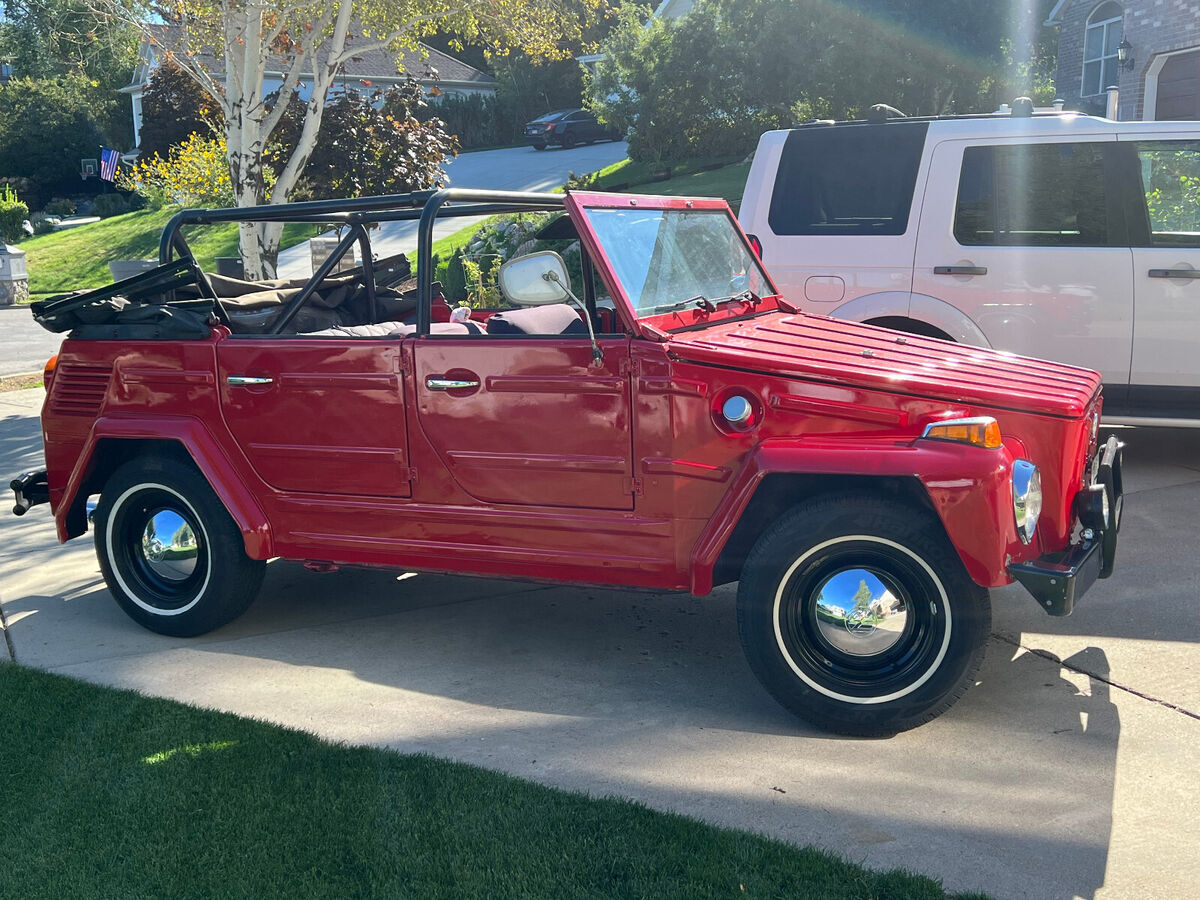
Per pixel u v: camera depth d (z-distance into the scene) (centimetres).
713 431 398
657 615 520
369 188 1403
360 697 432
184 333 481
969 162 686
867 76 2008
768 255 729
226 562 487
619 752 380
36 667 471
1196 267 647
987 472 360
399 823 332
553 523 427
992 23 2034
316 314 546
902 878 297
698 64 2750
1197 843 315
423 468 445
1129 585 525
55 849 325
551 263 402
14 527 706
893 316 704
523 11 1303
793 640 386
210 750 381
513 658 470
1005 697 416
